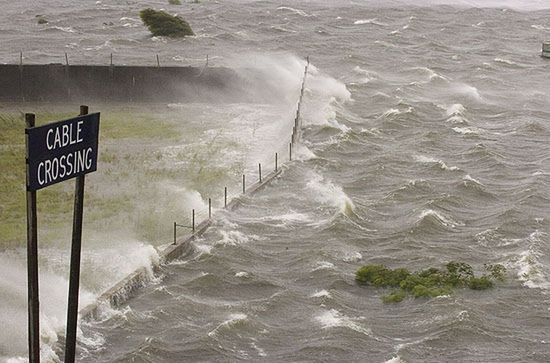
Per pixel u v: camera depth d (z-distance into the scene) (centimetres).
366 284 14700
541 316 13675
